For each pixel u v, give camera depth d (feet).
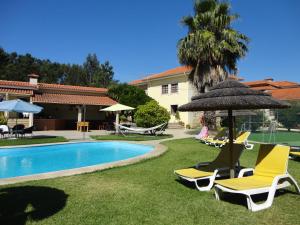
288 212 17.72
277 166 21.52
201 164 27.14
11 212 17.13
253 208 17.94
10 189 21.97
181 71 110.93
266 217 16.88
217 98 21.59
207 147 49.26
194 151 44.06
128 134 78.54
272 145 22.76
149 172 28.78
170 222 15.99
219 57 68.74
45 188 22.31
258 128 90.12
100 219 16.25
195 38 68.64
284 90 129.70
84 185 23.43
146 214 17.15
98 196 20.52
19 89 87.35
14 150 48.70
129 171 29.17
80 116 93.66
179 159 36.70
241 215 17.19
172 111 118.01
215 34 70.69
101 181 24.85
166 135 75.72
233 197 20.75
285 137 78.18
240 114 68.44
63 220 16.01
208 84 71.05
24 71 246.47
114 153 53.01
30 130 63.62
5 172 36.63
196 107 22.02
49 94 97.30
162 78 121.39
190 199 20.18
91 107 111.55
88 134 78.18
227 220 16.38
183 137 69.62
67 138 64.90
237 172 26.27
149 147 52.06
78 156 49.65
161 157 38.29
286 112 96.73
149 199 20.03
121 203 19.06
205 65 70.44
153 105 77.71
